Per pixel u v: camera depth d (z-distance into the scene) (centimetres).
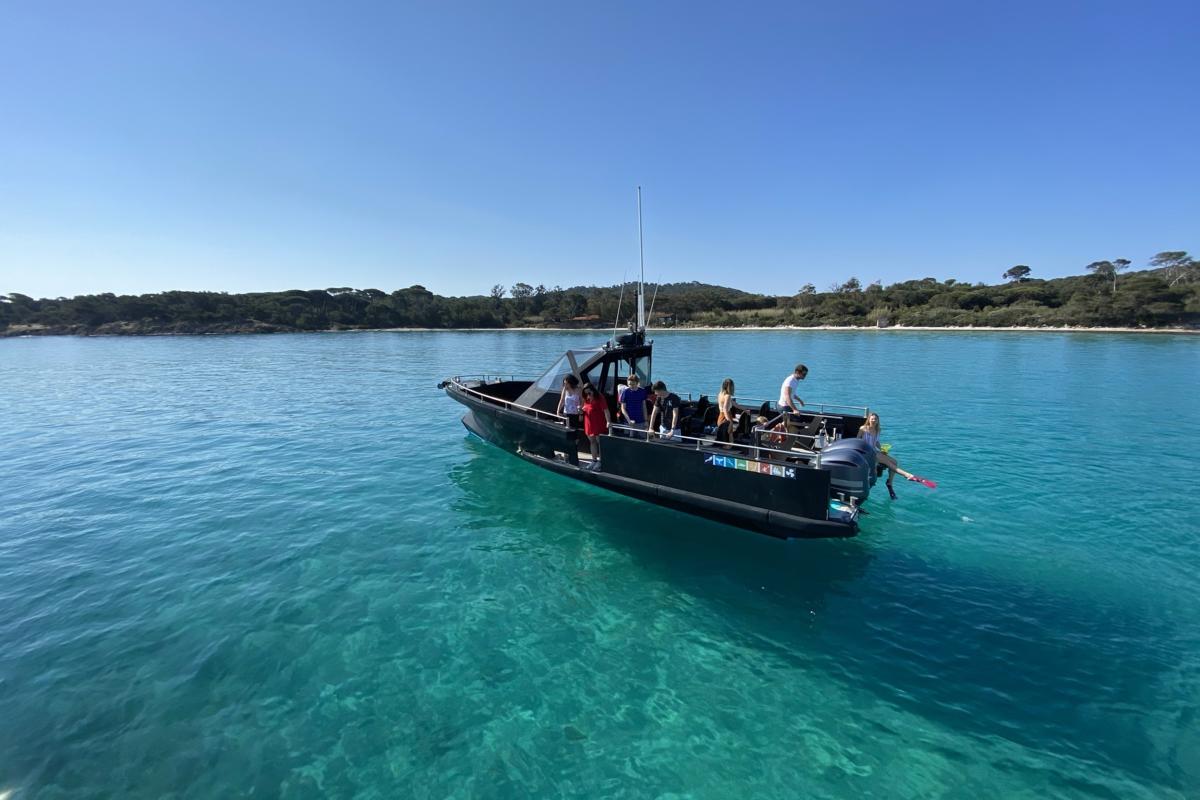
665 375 2530
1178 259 10081
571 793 341
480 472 1010
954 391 1992
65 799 337
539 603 561
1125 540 688
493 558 662
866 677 445
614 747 377
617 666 462
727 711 411
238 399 1964
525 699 424
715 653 480
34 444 1276
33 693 427
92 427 1471
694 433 789
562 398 838
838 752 371
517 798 338
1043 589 575
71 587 593
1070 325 6656
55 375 2945
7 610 548
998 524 741
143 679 444
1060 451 1118
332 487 929
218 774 354
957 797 334
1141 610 533
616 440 732
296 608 550
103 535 733
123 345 6391
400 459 1105
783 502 582
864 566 630
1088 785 339
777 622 525
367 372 2956
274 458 1121
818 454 591
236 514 807
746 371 2722
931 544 682
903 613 536
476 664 466
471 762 364
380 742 380
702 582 602
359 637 502
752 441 704
